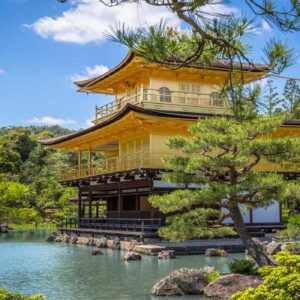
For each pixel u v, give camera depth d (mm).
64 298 15883
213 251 27891
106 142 44594
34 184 76812
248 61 7918
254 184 16891
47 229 61094
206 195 17141
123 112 33969
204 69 9375
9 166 87188
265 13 6328
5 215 59250
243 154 17266
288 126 36281
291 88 65188
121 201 39625
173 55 7812
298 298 9812
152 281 19016
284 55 7879
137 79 40969
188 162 18312
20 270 23219
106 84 45000
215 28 7227
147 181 35219
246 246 17625
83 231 41250
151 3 6395
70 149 52125
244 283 15359
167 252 26984
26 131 108625
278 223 38438
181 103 38219
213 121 17812
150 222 35156
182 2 6500
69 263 25656
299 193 17375
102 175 39344
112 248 34344
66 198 69375
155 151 36406
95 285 18344
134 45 7320
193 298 15406
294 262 10695
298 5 6234
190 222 18297
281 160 17844
